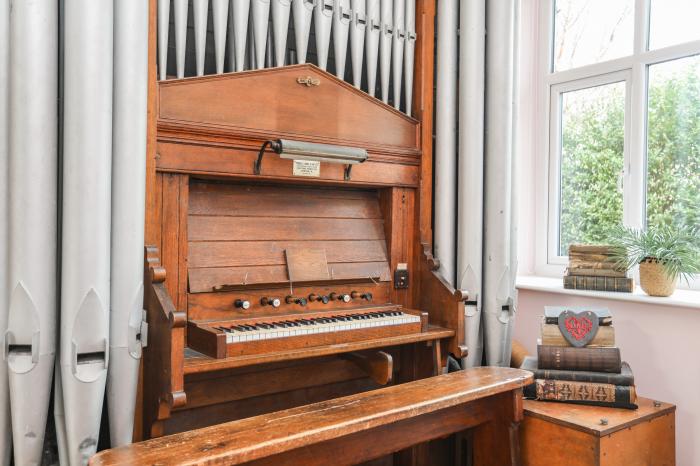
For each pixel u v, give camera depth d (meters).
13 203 1.65
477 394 2.08
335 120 2.49
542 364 2.40
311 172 2.42
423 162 2.79
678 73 3.00
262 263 2.35
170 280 2.10
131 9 1.82
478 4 2.76
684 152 2.98
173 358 1.78
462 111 2.79
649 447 2.23
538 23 3.64
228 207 2.36
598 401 2.30
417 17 2.82
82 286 1.71
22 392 1.67
